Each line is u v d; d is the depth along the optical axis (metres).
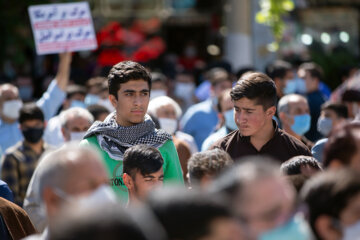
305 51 27.55
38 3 23.58
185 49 37.97
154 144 8.14
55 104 14.19
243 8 26.23
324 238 4.91
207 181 6.58
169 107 12.05
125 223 3.49
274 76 15.26
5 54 24.02
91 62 30.12
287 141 8.66
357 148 5.89
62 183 4.74
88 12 13.84
